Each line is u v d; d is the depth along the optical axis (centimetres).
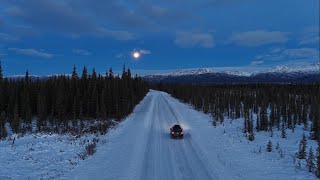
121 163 2256
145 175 1944
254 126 4697
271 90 8169
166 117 5644
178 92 11838
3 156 2639
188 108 7638
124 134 3709
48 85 6606
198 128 4312
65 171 2059
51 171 2072
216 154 2578
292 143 3209
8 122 5153
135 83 9875
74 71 7450
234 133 3828
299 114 5209
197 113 6412
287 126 4644
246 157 2467
